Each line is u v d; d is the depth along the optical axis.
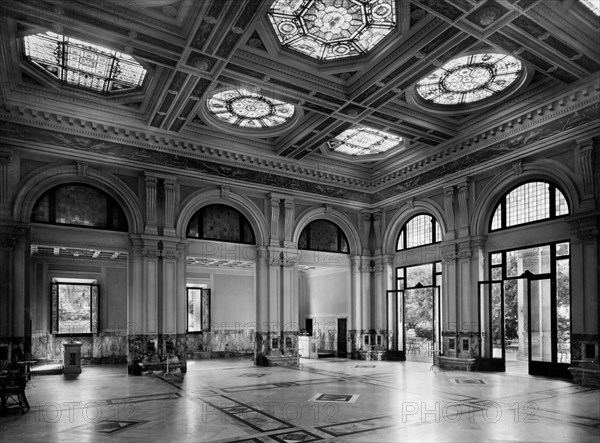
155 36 10.44
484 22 9.88
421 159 18.11
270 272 18.28
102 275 20.59
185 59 11.33
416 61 11.46
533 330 16.08
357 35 11.01
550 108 13.55
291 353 18.34
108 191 15.54
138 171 15.96
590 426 7.95
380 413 9.01
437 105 14.66
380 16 10.29
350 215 21.06
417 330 20.05
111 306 20.64
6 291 13.39
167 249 16.11
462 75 12.83
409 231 20.16
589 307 12.59
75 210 15.13
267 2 9.37
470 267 16.41
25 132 13.91
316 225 20.45
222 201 17.78
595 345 12.34
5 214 13.59
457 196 17.19
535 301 16.00
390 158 19.44
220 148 17.03
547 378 13.78
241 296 23.98
